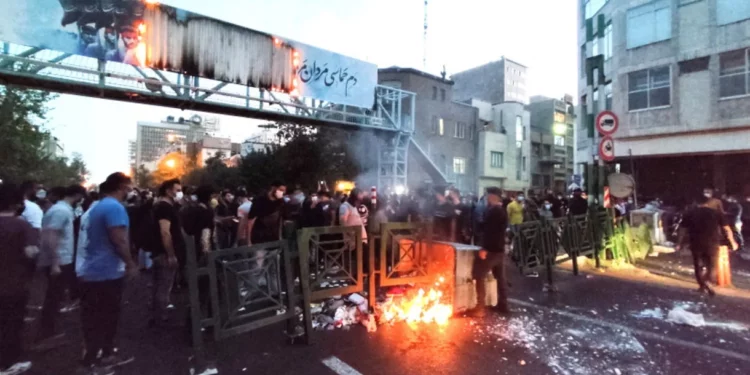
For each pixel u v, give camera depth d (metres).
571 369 4.17
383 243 5.66
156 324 5.45
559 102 52.09
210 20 11.49
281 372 4.08
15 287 3.94
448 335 5.11
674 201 19.58
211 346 4.75
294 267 5.07
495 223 5.79
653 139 19.16
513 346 4.76
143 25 10.34
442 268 5.96
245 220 7.86
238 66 12.02
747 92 16.20
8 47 9.21
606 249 9.79
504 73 50.38
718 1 17.03
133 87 10.77
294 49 13.16
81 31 9.48
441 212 9.38
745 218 15.92
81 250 4.14
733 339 5.05
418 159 19.78
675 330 5.36
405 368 4.17
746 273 9.23
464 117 35.19
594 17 23.17
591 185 10.71
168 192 5.66
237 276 4.34
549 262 7.53
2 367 4.00
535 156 46.56
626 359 4.43
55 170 29.31
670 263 10.24
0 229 3.87
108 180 4.16
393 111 16.52
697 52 17.53
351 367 4.20
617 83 20.45
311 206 8.69
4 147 15.37
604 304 6.57
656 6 18.89
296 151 21.75
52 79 9.73
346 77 14.43
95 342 4.11
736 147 16.66
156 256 5.48
